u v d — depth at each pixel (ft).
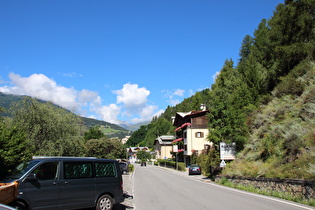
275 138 61.98
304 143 49.88
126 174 113.91
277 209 31.55
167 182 73.51
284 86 85.25
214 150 82.79
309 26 99.25
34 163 25.31
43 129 70.13
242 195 45.14
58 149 71.05
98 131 286.87
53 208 24.59
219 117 80.94
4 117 65.21
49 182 24.85
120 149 175.63
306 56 94.94
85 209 30.68
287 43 106.32
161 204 35.65
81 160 28.02
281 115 72.59
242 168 60.85
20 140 47.16
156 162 257.75
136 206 34.04
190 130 158.81
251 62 140.97
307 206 33.50
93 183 27.89
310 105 62.90
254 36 183.01
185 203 36.45
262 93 116.26
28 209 23.29
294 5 104.88
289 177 42.55
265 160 59.00
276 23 114.52
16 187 21.86
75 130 76.59
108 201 28.73
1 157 42.09
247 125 82.99
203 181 78.23
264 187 48.24
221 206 33.91
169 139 268.00
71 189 26.04
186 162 177.78
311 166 39.88
